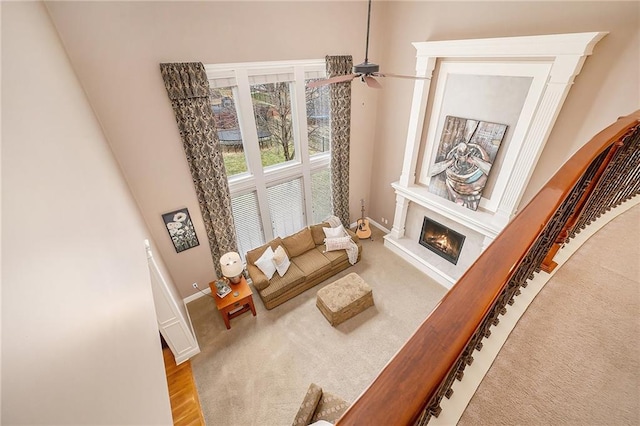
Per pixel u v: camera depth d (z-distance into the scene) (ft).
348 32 14.07
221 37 10.99
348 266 16.81
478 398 3.85
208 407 10.28
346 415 1.54
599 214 7.39
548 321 4.83
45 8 7.75
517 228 2.80
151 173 11.51
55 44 7.36
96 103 9.55
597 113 9.06
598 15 8.34
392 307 14.14
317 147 16.72
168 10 9.66
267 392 10.71
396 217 17.71
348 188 18.35
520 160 10.96
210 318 13.88
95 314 3.15
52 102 4.91
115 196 7.57
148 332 5.88
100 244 4.50
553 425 3.57
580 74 9.10
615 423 3.54
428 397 1.63
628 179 7.53
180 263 13.84
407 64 14.64
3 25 3.72
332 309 12.70
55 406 1.88
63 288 2.58
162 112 10.87
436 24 12.62
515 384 3.99
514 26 10.19
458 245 15.03
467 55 11.32
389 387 1.63
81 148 5.89
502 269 2.33
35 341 1.85
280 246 15.15
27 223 2.30
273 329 13.20
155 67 10.12
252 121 13.35
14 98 3.19
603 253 6.28
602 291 5.36
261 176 14.92
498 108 11.44
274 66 12.84
